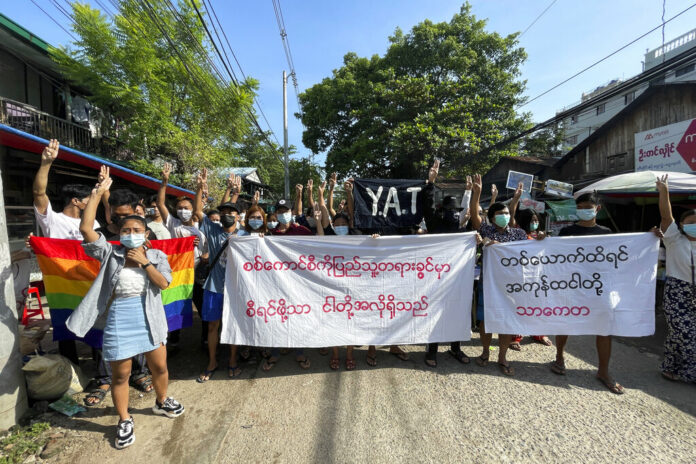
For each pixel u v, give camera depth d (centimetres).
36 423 264
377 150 1616
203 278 406
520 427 262
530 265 346
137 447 244
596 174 1140
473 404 292
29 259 347
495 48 1650
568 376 344
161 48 1051
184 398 308
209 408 292
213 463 228
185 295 368
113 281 243
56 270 307
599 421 269
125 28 926
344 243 360
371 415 278
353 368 362
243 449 241
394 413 280
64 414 282
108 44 918
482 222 404
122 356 241
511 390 316
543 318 343
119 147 1132
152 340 258
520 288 346
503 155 1433
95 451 240
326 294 358
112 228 342
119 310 247
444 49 1592
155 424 270
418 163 1455
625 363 375
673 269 334
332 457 232
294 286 354
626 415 277
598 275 339
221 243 359
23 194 703
